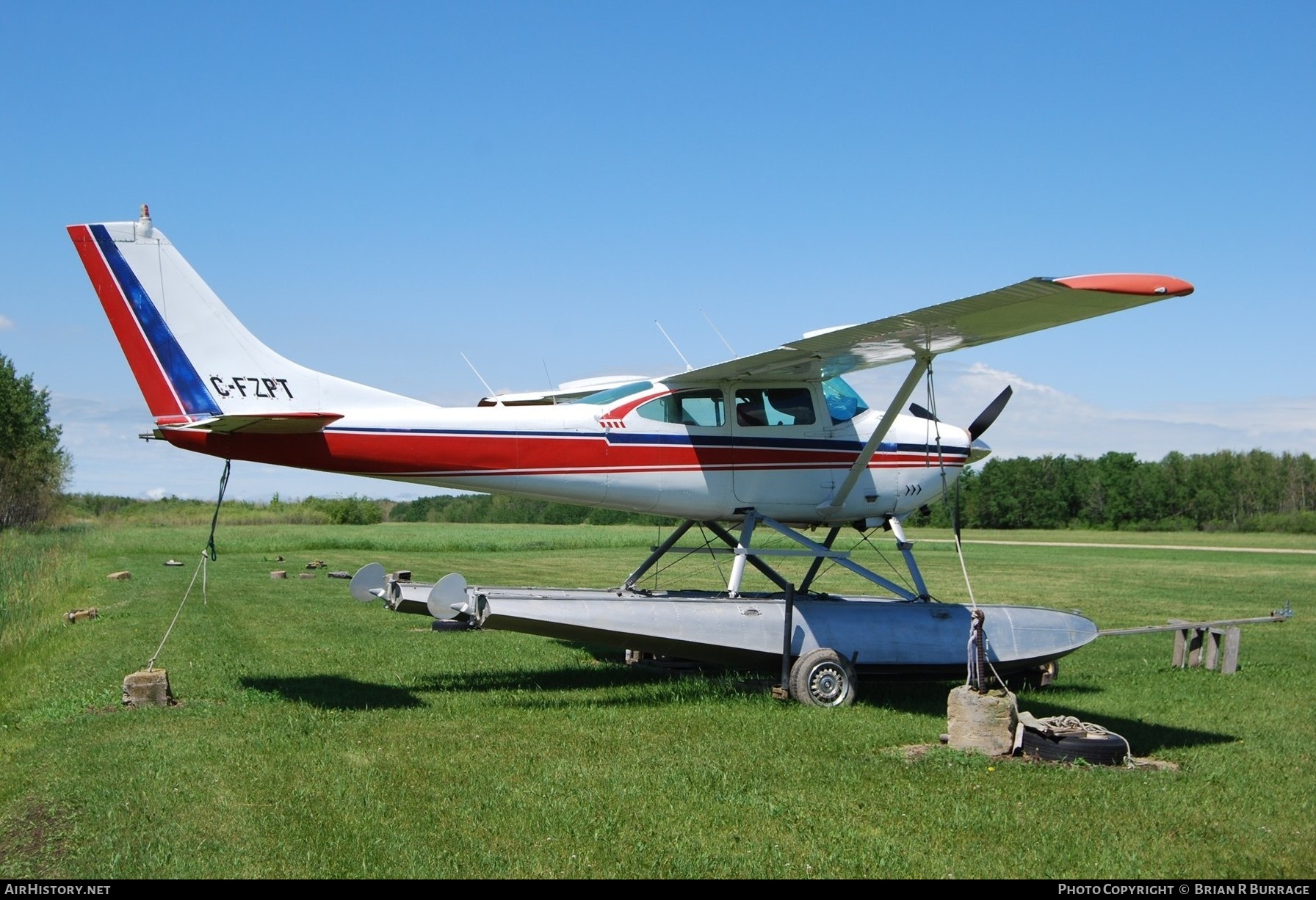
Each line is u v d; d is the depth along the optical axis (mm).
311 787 5449
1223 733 7188
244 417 7223
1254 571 25719
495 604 7898
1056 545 43344
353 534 44031
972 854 4551
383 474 8305
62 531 46469
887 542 42031
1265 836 4848
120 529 50281
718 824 4930
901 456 9883
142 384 7707
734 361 8609
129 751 6207
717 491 9281
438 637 11883
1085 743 6125
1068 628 9148
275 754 6164
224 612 14219
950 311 7156
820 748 6465
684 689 8578
